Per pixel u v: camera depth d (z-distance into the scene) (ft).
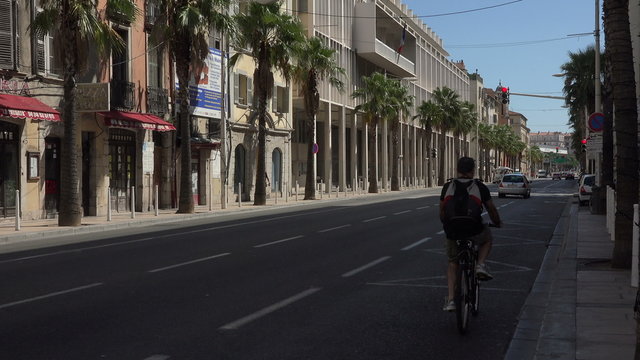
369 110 166.30
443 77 295.48
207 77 108.17
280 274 33.24
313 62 122.11
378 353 18.79
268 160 132.26
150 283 30.42
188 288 29.09
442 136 238.48
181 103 84.89
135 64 90.99
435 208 94.07
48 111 69.00
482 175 398.01
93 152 83.51
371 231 57.57
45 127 75.56
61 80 76.89
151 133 94.73
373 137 168.66
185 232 58.90
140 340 19.97
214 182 112.98
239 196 98.73
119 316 23.35
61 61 64.95
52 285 30.04
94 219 75.92
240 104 120.78
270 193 132.77
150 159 93.45
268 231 58.23
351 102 179.93
